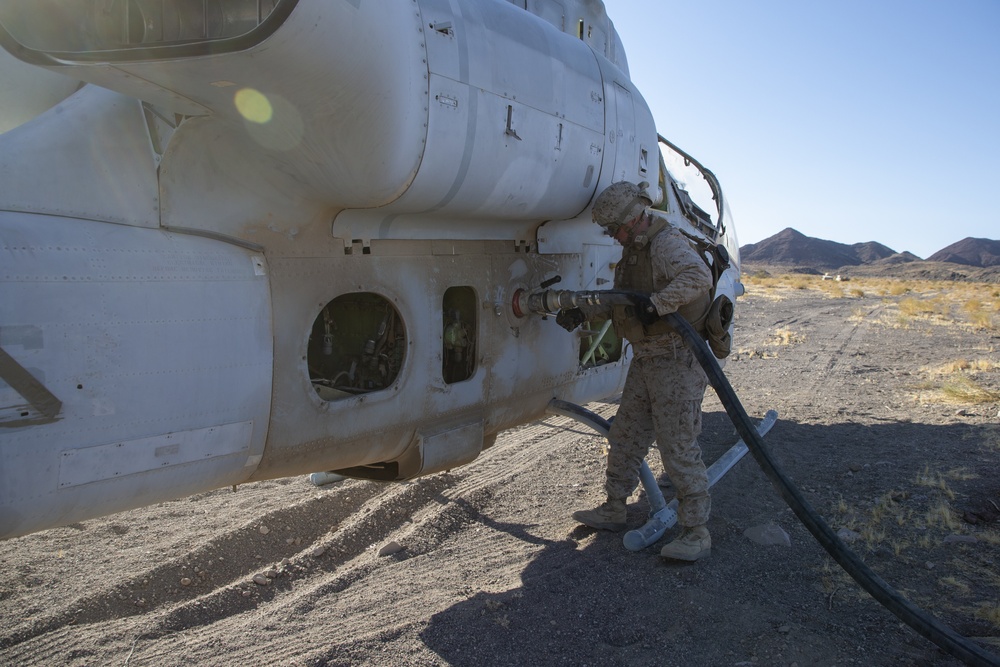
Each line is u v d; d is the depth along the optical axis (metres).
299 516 4.11
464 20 2.70
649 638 2.80
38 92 2.69
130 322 2.20
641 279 3.25
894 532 3.73
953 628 2.78
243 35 1.89
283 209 2.62
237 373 2.46
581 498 4.39
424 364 3.14
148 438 2.26
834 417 6.27
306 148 2.34
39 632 2.97
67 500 2.14
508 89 2.86
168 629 3.01
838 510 4.03
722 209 5.98
